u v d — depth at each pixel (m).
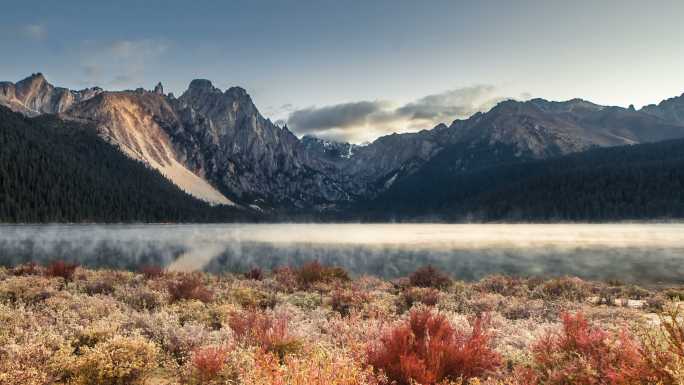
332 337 7.93
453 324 8.41
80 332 7.66
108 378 5.95
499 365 5.92
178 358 7.06
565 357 5.93
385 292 16.47
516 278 20.77
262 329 7.65
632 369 4.52
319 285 17.81
